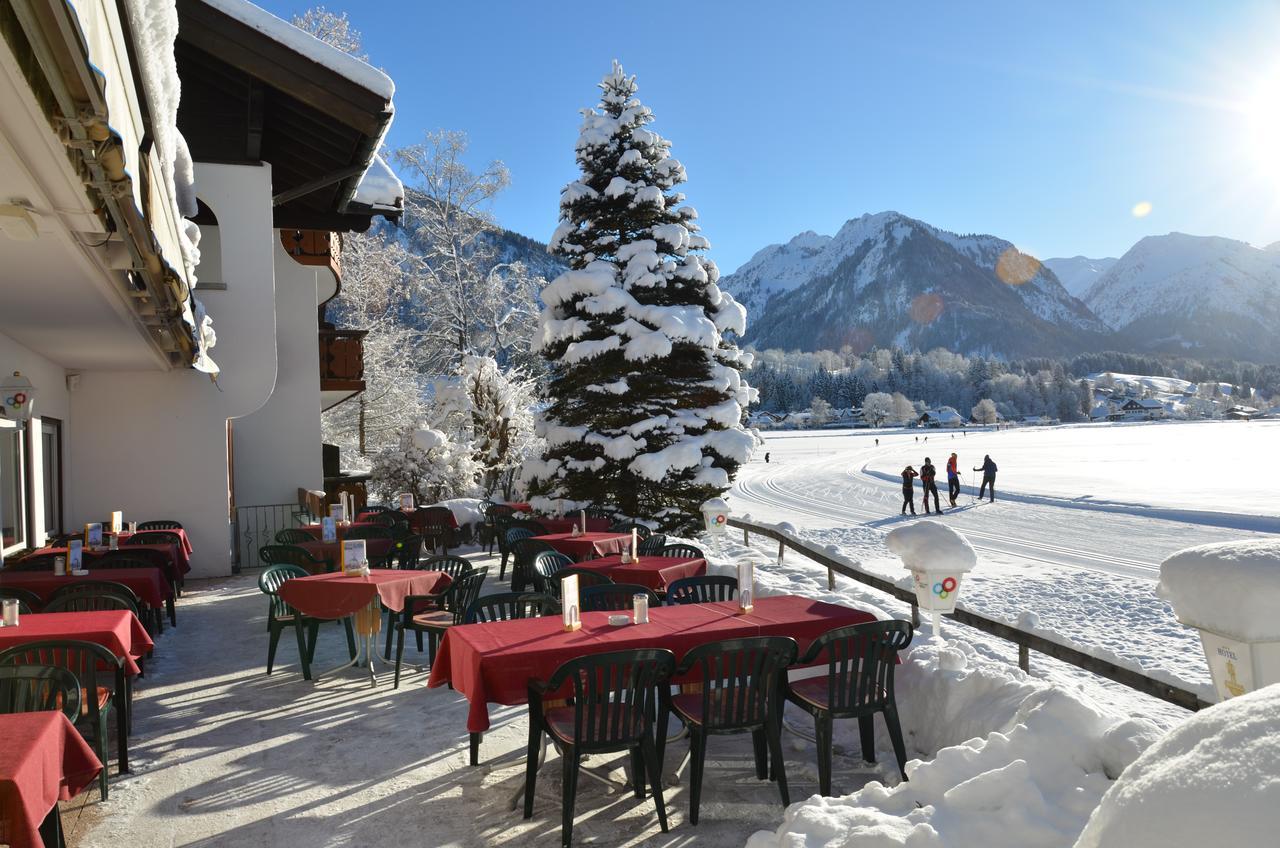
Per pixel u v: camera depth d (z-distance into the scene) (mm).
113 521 10359
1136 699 7156
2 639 5055
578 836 4180
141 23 3547
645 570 8281
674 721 5906
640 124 17625
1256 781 1456
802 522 24969
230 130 13867
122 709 5043
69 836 4219
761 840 3359
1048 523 23125
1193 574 3219
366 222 16938
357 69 11898
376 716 6086
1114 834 1619
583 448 16344
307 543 10156
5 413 9062
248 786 4820
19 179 4332
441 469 21547
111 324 8641
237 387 12938
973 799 3123
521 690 4488
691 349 16531
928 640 6258
